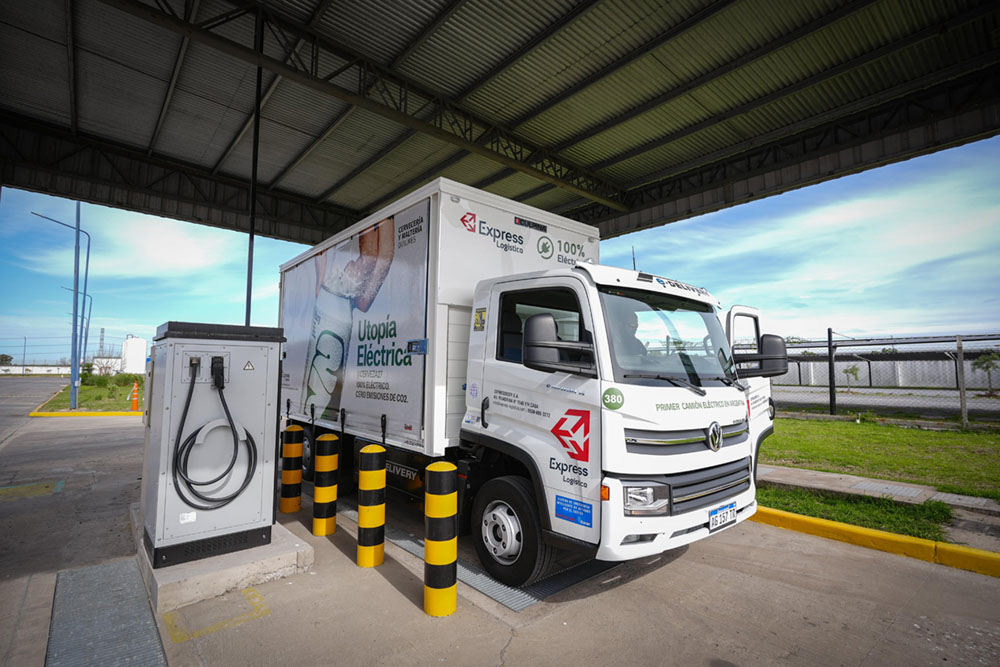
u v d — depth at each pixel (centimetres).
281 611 359
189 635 327
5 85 1033
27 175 1177
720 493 381
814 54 880
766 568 447
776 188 1196
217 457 414
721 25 818
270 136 1233
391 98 987
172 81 1009
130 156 1313
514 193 1565
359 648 313
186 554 395
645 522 327
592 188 1409
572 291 380
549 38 866
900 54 876
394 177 1457
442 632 333
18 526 558
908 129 994
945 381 1911
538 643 322
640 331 383
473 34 872
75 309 1920
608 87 997
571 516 347
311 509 627
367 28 863
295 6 819
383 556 452
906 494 586
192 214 1427
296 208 1638
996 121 896
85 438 1234
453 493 364
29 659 301
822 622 353
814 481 655
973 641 328
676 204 1409
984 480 658
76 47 917
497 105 1076
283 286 844
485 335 441
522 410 394
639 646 320
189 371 403
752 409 595
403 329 501
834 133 1106
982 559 432
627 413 334
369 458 444
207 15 827
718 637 332
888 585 412
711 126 1113
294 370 770
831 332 1359
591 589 401
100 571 427
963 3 763
